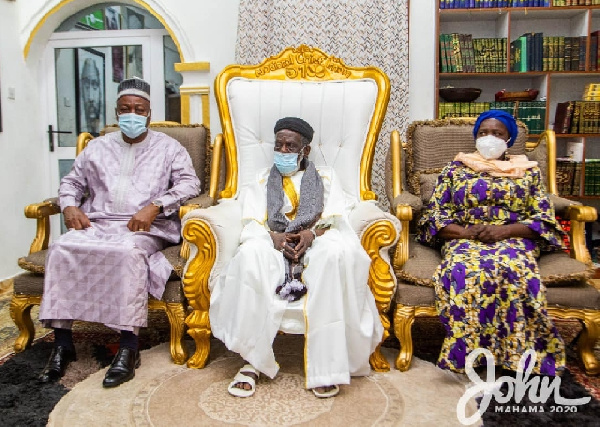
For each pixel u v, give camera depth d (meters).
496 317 1.89
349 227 2.03
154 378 1.99
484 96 3.97
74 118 4.15
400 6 3.45
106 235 2.16
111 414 1.71
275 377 2.00
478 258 1.94
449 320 1.91
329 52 3.51
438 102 3.63
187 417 1.70
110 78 4.11
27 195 3.87
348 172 2.45
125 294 1.96
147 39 4.06
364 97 2.48
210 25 3.77
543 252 2.18
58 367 2.01
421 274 2.01
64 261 2.01
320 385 1.81
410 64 3.73
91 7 3.98
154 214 2.22
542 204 2.12
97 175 2.39
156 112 4.13
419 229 2.36
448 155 2.61
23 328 2.25
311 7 3.49
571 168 3.64
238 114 2.53
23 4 3.79
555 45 3.58
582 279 1.94
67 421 1.67
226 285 1.92
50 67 4.09
